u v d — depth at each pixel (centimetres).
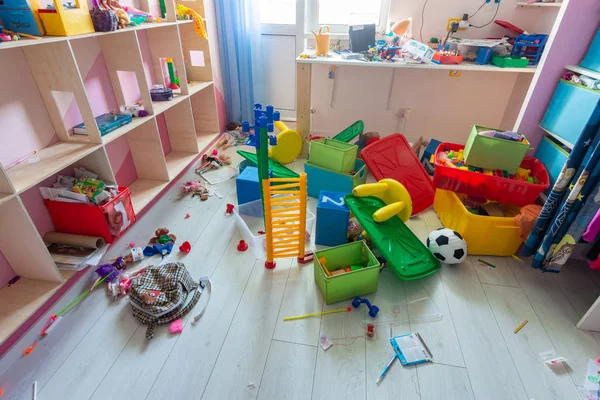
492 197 196
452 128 307
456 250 176
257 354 138
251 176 223
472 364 136
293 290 168
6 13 131
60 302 150
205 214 223
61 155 151
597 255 164
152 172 224
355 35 265
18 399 122
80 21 144
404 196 188
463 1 254
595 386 129
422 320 153
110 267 170
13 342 130
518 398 125
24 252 140
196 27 245
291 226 172
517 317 156
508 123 281
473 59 249
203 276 174
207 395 124
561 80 194
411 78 291
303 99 269
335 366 134
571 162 151
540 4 225
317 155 235
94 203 157
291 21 295
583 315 157
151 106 199
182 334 146
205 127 304
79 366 133
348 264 178
